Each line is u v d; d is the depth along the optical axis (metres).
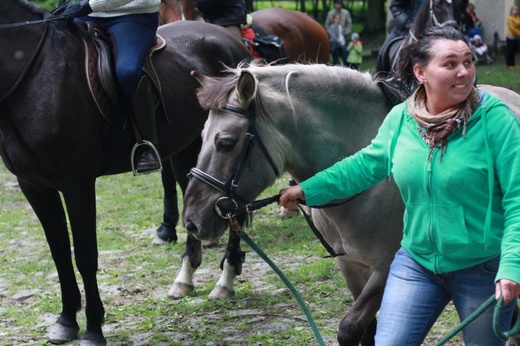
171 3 10.21
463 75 3.73
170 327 6.93
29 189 6.68
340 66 4.96
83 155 6.41
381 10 38.44
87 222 6.43
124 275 8.55
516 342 5.64
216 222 4.51
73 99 6.36
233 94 4.48
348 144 4.77
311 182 4.20
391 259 4.77
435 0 9.16
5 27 6.40
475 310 3.82
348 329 4.72
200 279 8.34
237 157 4.45
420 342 3.92
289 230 9.90
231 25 10.27
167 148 7.35
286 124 4.57
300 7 43.25
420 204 3.86
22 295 8.15
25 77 6.34
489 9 30.75
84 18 6.93
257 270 8.50
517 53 32.06
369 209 4.71
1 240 10.49
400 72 4.93
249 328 6.75
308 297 7.48
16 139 6.35
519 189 3.61
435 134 3.77
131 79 6.61
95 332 6.49
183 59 7.54
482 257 3.79
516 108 5.55
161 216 11.30
